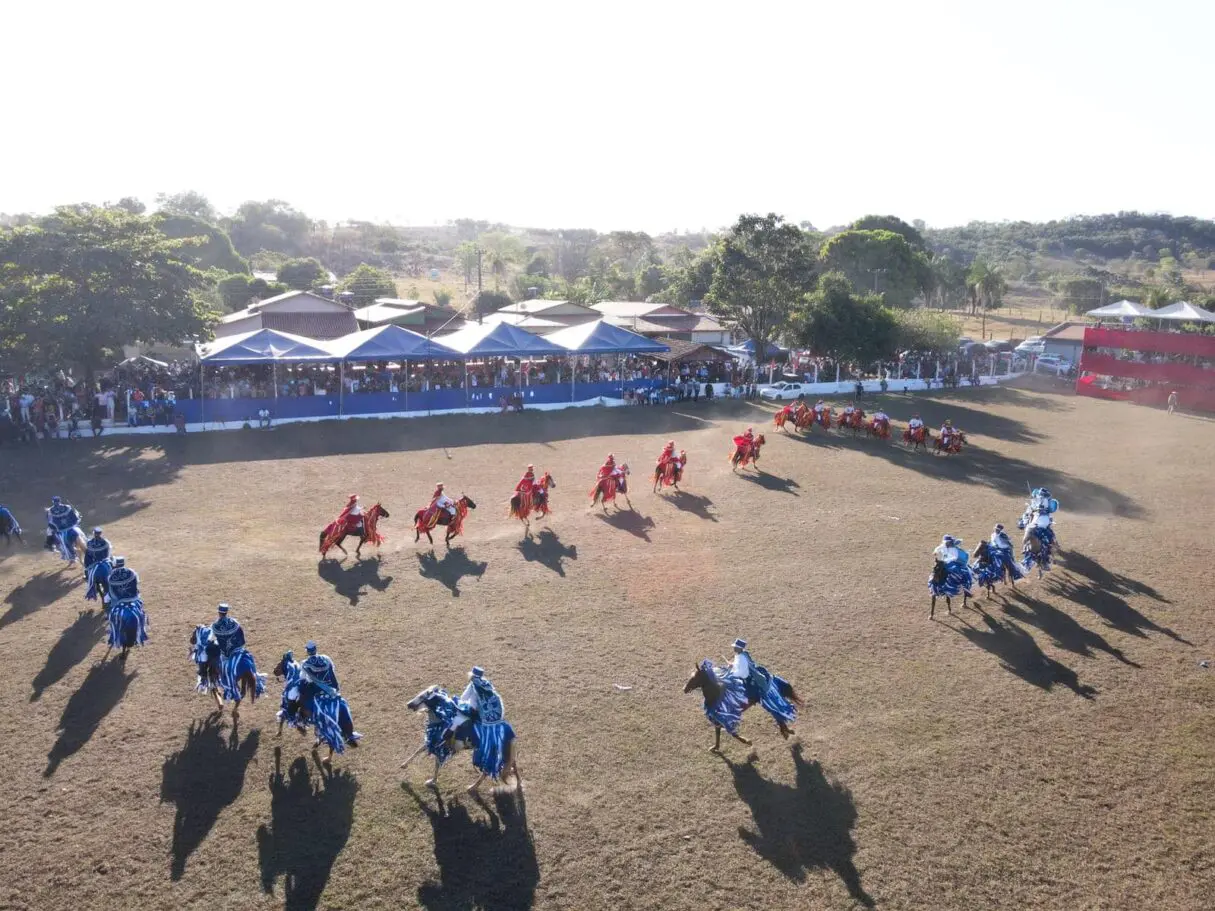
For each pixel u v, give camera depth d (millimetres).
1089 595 20875
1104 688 15891
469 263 149875
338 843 11102
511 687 15367
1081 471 35656
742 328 71438
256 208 178375
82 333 37750
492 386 48156
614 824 11625
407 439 38719
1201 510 29375
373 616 18359
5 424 35531
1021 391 62781
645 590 20344
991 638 18109
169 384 43312
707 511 27750
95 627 17547
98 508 26297
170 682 15289
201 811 11680
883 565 22656
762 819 11789
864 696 15375
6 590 19500
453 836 11305
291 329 62031
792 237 65812
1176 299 89000
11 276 39125
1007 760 13383
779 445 39594
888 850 11188
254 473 31391
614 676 15883
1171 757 13570
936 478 33500
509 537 24297
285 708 12891
